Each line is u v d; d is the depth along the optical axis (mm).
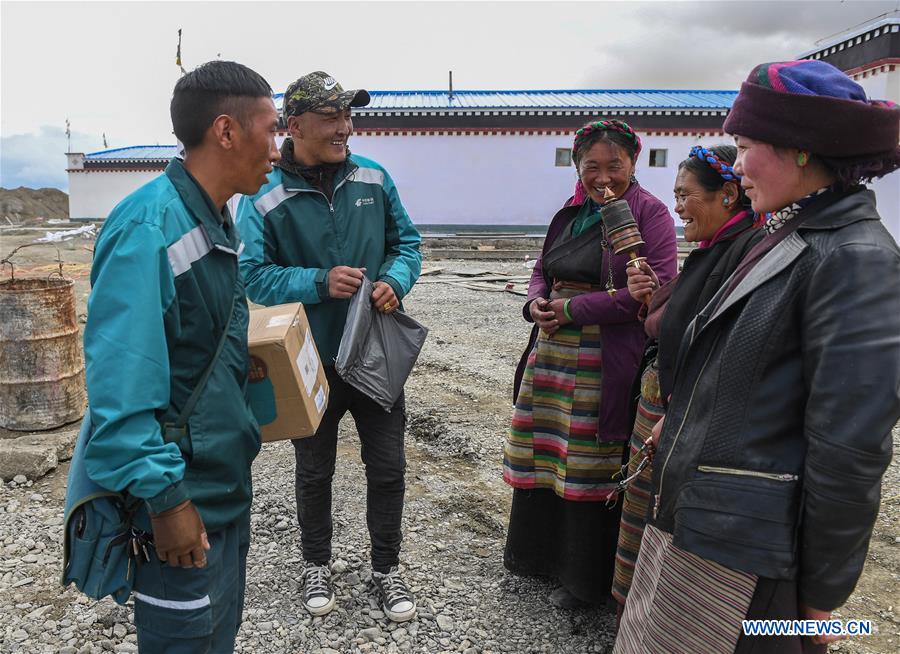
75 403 5199
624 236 2473
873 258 1423
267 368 2092
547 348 2891
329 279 2688
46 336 4953
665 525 1788
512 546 3158
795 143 1545
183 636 1777
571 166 24562
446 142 24422
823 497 1435
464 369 7094
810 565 1515
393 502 2982
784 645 1595
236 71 1791
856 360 1388
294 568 3326
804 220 1576
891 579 3334
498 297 12398
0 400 4992
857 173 1542
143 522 1711
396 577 3049
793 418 1561
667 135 24234
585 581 2859
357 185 2881
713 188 2162
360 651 2756
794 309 1525
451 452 4918
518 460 3008
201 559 1701
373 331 2801
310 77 2691
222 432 1788
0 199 46562
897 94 18406
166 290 1641
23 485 4199
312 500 2977
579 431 2781
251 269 2789
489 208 24766
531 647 2789
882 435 1380
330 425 2928
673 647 1762
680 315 2160
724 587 1648
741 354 1591
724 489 1603
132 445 1545
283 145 2828
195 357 1753
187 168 1815
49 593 3119
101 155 35344
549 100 25625
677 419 1786
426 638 2840
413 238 3117
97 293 1601
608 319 2633
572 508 2846
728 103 24469
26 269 15688
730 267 2076
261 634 2840
